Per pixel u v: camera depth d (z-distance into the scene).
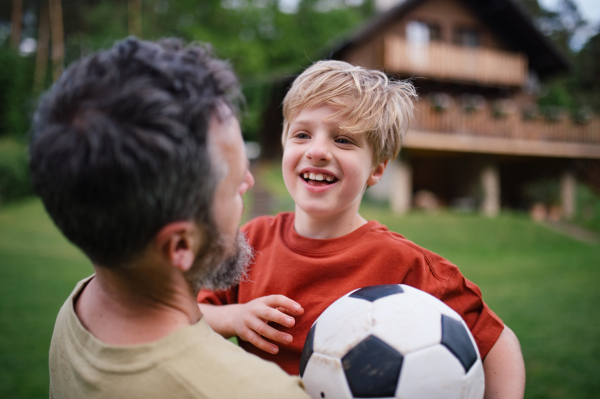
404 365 0.78
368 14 31.75
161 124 0.59
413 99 1.54
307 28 26.27
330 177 1.20
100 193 0.58
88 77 0.62
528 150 12.87
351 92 1.21
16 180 13.38
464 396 0.80
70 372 0.75
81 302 0.84
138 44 0.68
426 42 13.80
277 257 1.27
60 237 9.62
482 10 14.08
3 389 2.98
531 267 7.90
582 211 14.32
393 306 0.86
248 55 22.48
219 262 0.77
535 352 3.76
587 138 13.50
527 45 14.43
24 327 4.16
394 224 10.70
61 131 0.59
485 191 13.30
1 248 8.12
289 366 1.12
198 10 24.27
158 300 0.74
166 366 0.68
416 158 14.98
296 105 1.25
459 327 0.87
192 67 0.68
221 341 0.77
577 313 4.92
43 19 19.66
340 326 0.86
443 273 1.19
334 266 1.18
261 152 19.47
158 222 0.62
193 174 0.63
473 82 13.72
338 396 0.80
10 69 17.20
